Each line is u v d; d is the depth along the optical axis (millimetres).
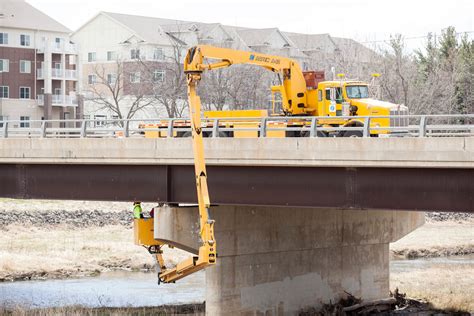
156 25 116750
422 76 99438
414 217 41750
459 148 23922
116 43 116000
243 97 91562
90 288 44000
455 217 78562
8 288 43750
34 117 109688
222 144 28562
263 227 34625
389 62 96000
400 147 24969
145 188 31578
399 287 43125
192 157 29594
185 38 113188
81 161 32469
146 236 33156
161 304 39219
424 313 37656
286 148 27266
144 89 100312
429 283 44531
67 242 59156
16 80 108000
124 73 108000
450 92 89000
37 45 109875
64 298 40594
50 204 76125
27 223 67500
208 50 31266
